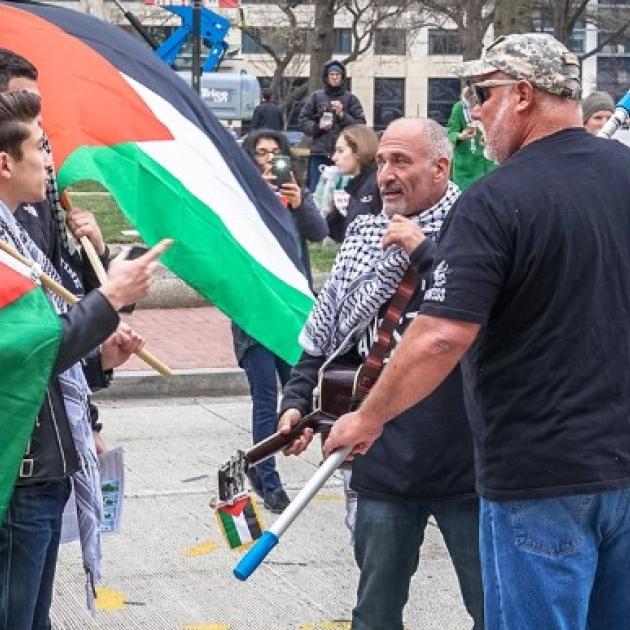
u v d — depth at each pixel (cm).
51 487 517
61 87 605
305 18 7175
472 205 458
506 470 460
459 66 489
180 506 971
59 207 567
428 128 579
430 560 858
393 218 560
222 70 7375
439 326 450
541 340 455
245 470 573
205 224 620
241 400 1373
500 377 461
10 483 447
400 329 557
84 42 623
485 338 465
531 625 457
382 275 564
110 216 2391
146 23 5753
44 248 544
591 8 6091
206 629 736
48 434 509
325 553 870
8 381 444
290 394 593
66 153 591
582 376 454
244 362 961
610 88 7344
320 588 805
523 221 452
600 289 457
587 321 454
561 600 454
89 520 541
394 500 570
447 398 559
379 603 580
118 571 829
